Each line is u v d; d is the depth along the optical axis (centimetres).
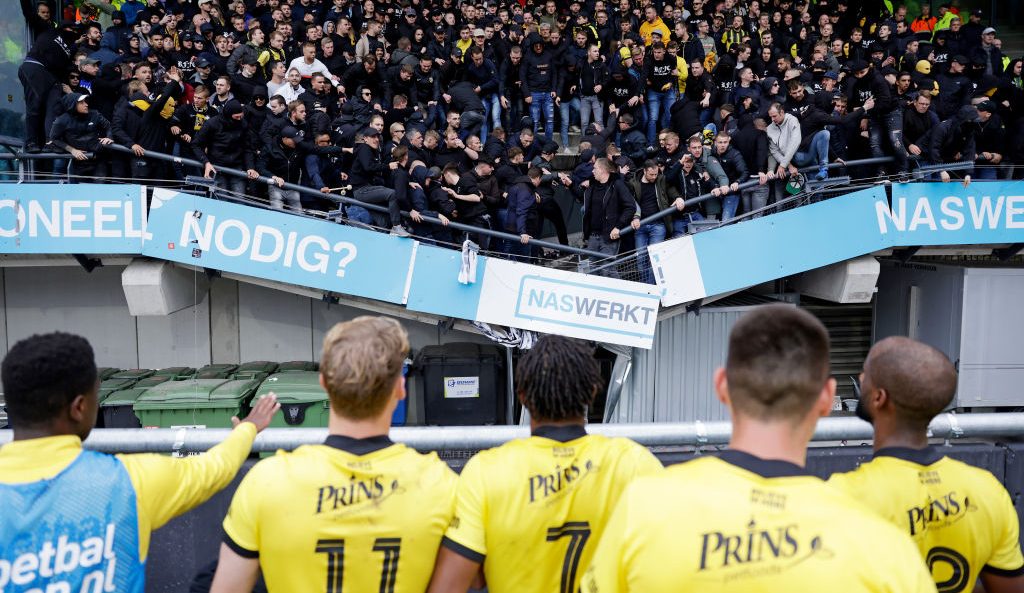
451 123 1031
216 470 232
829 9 1423
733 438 171
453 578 224
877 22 1386
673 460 387
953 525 223
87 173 846
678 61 1219
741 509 159
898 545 153
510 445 236
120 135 819
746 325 170
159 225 812
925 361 223
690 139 887
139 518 208
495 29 1262
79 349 212
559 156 1195
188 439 365
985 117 913
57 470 203
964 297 1014
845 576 151
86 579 201
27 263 878
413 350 1062
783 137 884
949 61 1277
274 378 876
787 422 165
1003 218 912
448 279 838
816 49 1226
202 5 1216
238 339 1059
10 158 805
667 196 917
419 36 1251
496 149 1039
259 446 366
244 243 823
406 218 871
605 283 847
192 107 903
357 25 1291
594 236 914
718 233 866
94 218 809
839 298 935
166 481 216
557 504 225
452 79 1201
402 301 836
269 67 1125
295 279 829
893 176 918
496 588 229
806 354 163
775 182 906
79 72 914
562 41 1223
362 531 216
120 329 1045
